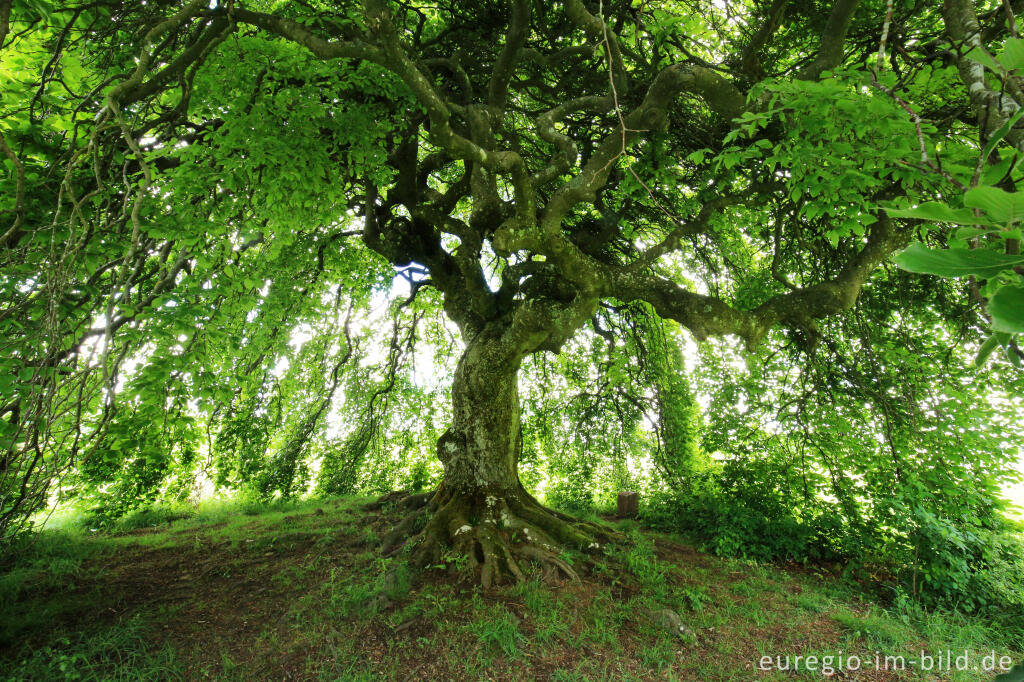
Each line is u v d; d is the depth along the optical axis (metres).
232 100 4.90
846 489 7.44
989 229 0.57
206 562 6.49
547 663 4.34
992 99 1.22
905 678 4.61
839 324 7.56
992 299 0.45
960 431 6.69
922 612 5.86
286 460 10.03
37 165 3.89
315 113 5.02
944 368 7.14
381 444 11.13
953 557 6.14
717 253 8.53
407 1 6.16
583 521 7.46
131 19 4.39
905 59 3.25
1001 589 5.97
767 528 7.55
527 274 7.63
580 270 5.46
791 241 7.26
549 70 6.91
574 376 10.86
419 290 10.05
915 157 3.01
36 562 6.07
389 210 7.73
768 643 5.02
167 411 4.50
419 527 6.87
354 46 3.64
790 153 3.66
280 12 5.32
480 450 7.01
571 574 5.64
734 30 6.35
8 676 3.92
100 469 7.59
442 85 6.34
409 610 4.93
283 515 8.98
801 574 6.84
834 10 4.27
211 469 10.23
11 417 3.21
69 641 4.42
